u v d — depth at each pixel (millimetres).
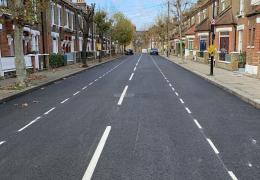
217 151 7133
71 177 5766
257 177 5758
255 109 11828
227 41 33344
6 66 22203
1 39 22875
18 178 5742
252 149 7289
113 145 7535
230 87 16703
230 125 9438
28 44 28266
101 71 30281
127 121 9828
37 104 13016
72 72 27234
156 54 91125
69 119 10211
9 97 14156
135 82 20406
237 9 33281
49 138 8172
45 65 30391
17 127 9336
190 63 40812
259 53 20547
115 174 5875
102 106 12273
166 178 5691
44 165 6348
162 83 19938
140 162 6453
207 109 11758
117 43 97250
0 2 20812
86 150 7207
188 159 6625
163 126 9250
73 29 46688
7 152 7156
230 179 5668
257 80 20047
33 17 18438
